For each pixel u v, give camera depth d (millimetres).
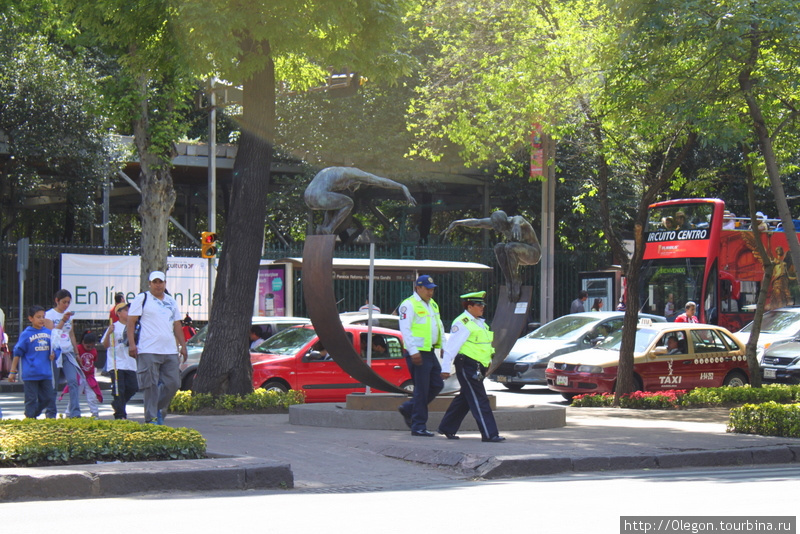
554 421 13719
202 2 14273
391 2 15711
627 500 7797
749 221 29516
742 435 12828
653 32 14477
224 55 14367
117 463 8734
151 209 24328
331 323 12977
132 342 12422
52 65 29219
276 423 14062
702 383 20062
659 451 10938
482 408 11664
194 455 9422
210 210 29219
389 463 10273
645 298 29016
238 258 16469
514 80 19984
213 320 16438
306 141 34062
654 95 15172
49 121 29562
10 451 8500
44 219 42438
